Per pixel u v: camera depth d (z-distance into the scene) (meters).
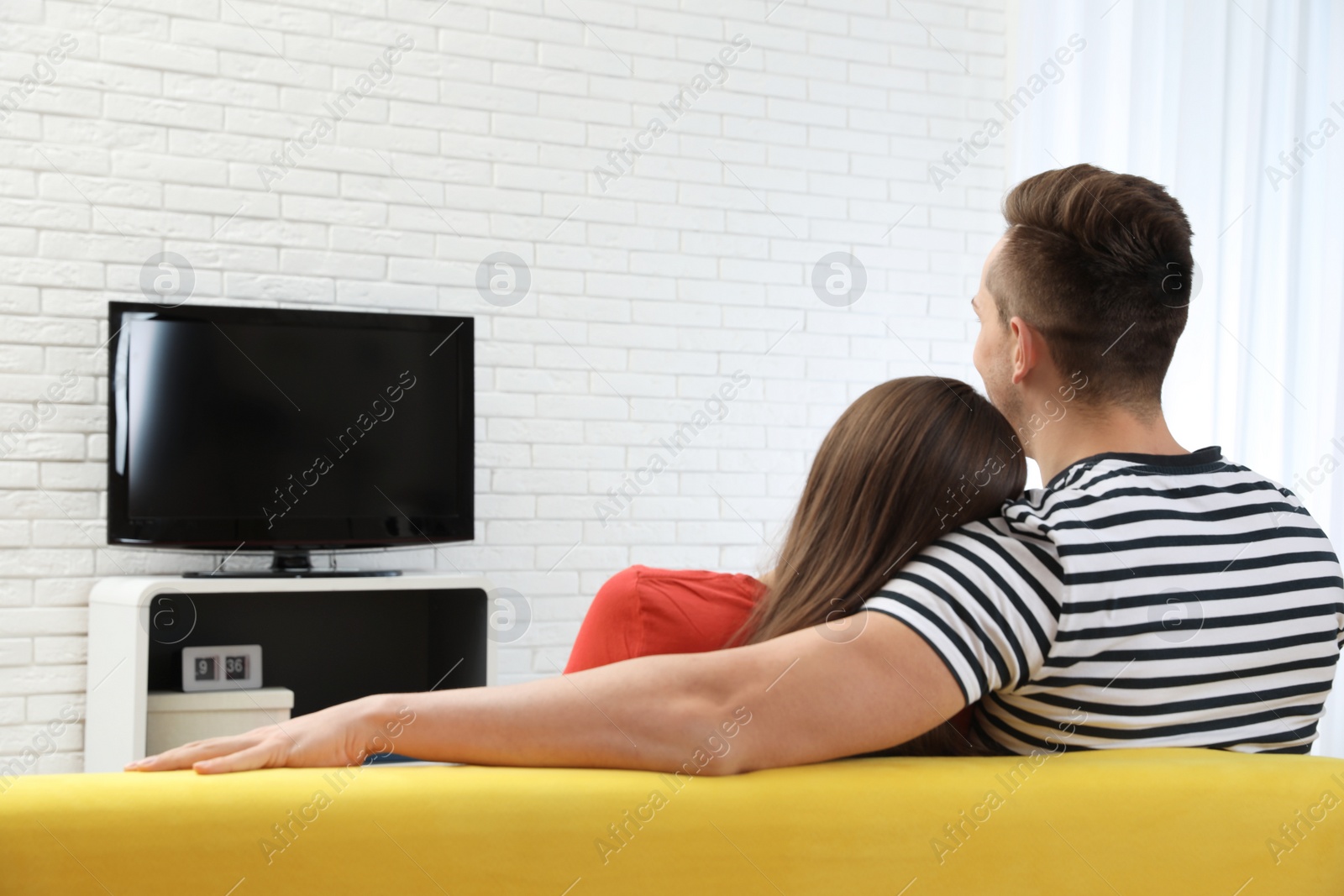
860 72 3.56
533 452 3.16
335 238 3.01
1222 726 0.81
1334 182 2.78
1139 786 0.73
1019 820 0.71
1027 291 0.92
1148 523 0.80
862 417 0.86
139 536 2.69
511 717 0.69
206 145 2.91
